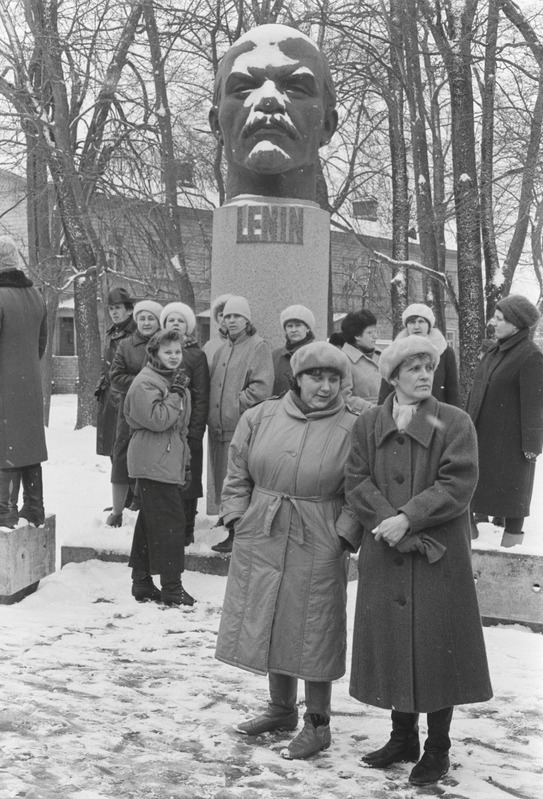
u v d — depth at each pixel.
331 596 4.00
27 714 4.30
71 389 38.28
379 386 7.59
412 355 3.81
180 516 6.39
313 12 16.78
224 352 7.26
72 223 19.56
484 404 6.75
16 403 6.66
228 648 4.08
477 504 6.77
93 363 20.28
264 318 7.79
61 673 5.00
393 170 18.48
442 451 3.79
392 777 3.76
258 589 4.05
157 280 21.30
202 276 27.70
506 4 16.50
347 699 4.79
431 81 18.97
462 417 3.83
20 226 28.55
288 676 4.20
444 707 3.65
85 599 6.60
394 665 3.69
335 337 7.78
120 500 7.90
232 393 7.16
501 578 6.14
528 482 6.70
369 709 4.64
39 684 4.79
